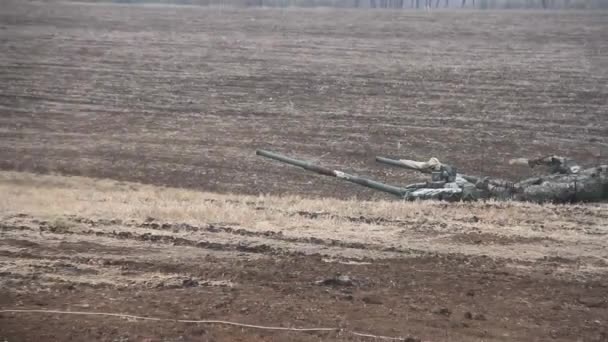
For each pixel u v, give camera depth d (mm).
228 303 16641
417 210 30188
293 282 18547
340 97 73812
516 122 65375
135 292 17375
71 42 97125
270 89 77000
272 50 92750
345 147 60281
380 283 18703
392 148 59812
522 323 16078
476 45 93812
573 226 26703
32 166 57344
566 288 18734
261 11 127750
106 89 78562
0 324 14789
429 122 65938
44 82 80812
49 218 27406
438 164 36531
